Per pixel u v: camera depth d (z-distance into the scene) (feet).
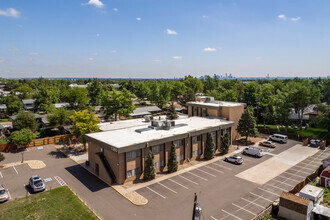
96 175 121.39
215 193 101.71
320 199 92.02
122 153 109.60
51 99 326.44
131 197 97.19
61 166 134.62
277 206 87.61
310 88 231.30
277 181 114.93
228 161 142.61
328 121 196.85
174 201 94.43
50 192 101.96
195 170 128.36
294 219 80.12
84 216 82.89
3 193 95.55
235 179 116.57
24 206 90.17
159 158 126.00
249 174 123.34
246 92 263.49
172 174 122.62
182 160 138.41
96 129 156.87
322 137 202.28
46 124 217.36
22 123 207.82
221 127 159.53
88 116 159.33
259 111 264.11
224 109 186.50
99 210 87.35
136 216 83.61
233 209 88.84
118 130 144.05
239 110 193.16
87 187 107.24
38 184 103.76
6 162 140.87
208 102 217.97
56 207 89.20
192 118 187.62
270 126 250.78
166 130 143.33
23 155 154.51
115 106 224.53
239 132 185.98
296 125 237.66
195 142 145.79
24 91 465.47
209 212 86.58
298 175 122.83
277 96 238.89
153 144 118.83
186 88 463.42
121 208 88.89
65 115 213.46
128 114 228.84
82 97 329.52
